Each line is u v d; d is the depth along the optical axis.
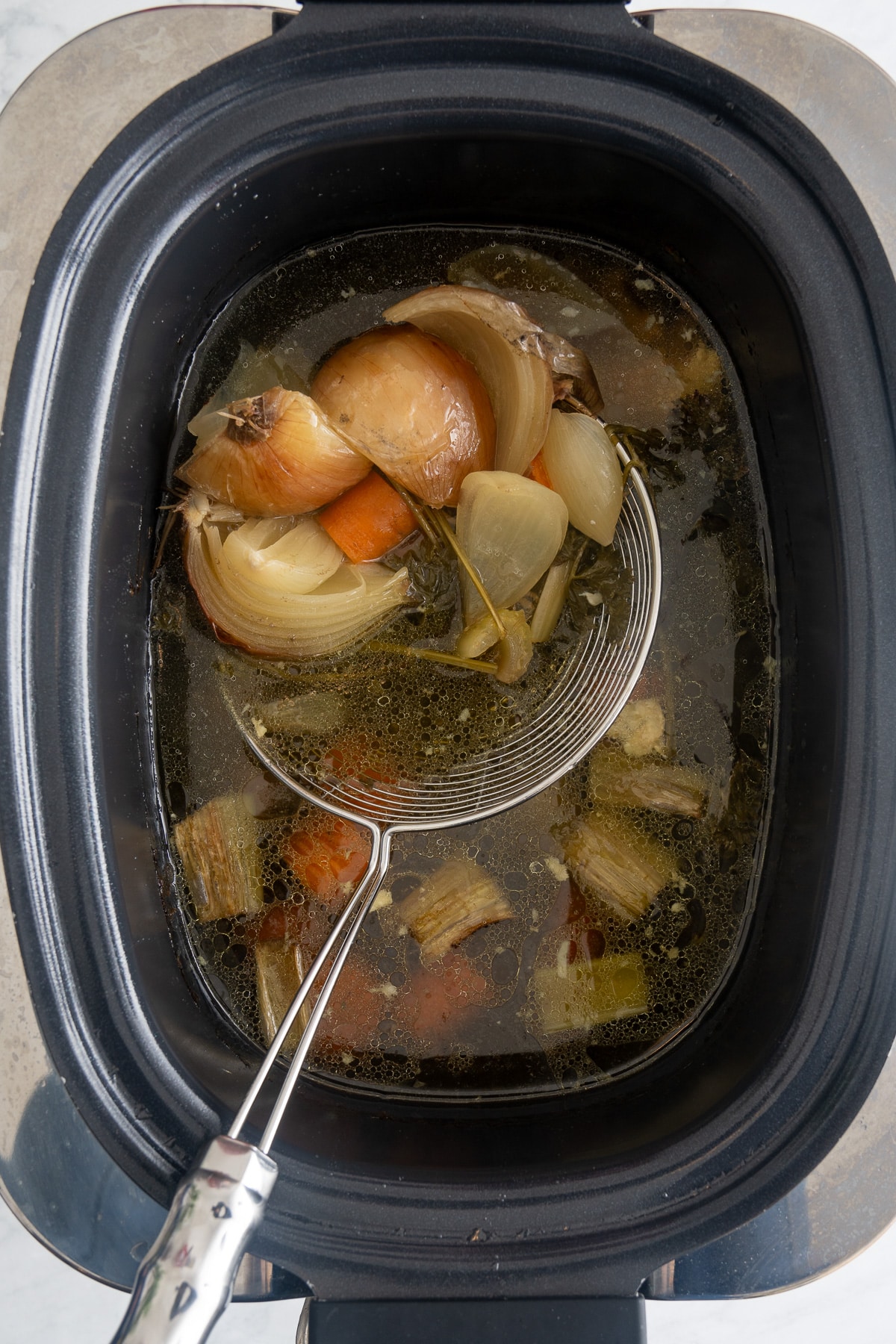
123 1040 0.41
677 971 0.47
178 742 0.47
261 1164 0.36
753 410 0.48
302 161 0.44
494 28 0.42
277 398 0.44
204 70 0.42
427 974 0.47
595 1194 0.41
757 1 0.54
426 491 0.45
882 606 0.42
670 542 0.48
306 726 0.47
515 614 0.47
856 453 0.43
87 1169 0.43
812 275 0.43
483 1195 0.41
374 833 0.44
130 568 0.46
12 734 0.41
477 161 0.45
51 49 0.55
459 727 0.47
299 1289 0.43
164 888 0.47
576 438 0.46
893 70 0.55
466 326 0.45
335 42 0.42
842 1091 0.42
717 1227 0.41
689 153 0.43
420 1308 0.41
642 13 0.44
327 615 0.46
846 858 0.42
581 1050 0.47
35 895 0.41
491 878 0.47
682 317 0.48
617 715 0.46
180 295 0.46
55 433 0.42
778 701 0.47
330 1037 0.47
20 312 0.43
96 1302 0.56
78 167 0.44
